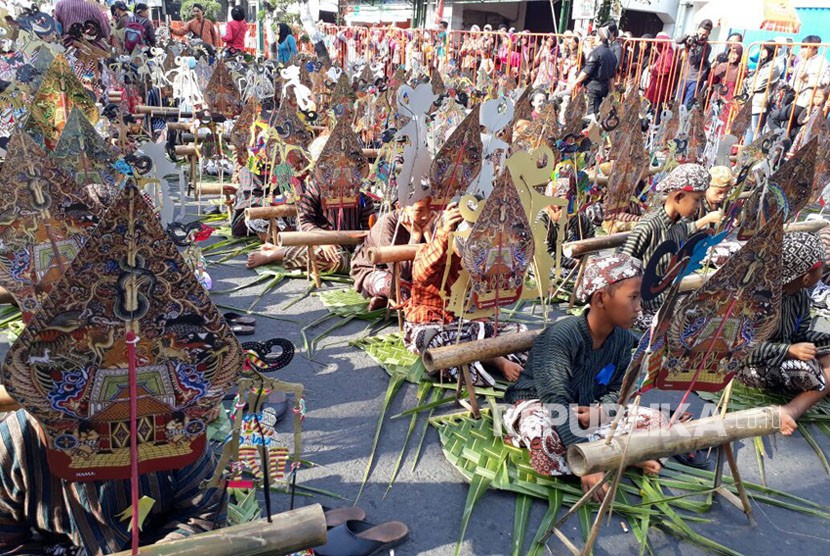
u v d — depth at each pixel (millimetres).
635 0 17062
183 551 1509
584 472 2062
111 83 7645
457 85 8391
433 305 3742
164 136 7039
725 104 9078
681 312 2010
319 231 4484
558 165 4879
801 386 3477
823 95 8711
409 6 24641
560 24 17141
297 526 1596
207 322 1415
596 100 9938
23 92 4359
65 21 8656
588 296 2639
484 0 21328
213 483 1617
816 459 3205
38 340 1316
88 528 1668
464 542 2510
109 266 1289
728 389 2371
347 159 4449
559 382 2568
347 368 3764
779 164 6094
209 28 14086
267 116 5461
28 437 1615
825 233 4953
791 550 2586
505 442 3062
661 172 6168
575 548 2467
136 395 1441
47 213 2389
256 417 1584
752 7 11758
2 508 1649
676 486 2854
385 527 2492
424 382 3576
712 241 1905
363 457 2980
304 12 14125
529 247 3193
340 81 7059
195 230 2400
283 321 4344
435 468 2945
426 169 3736
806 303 3520
